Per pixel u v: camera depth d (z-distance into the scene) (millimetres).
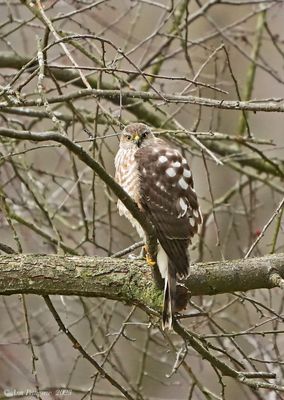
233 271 9367
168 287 8789
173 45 17297
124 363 18141
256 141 12211
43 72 9102
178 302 8961
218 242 10578
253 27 18922
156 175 9656
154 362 18188
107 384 17344
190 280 9312
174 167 9734
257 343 12242
